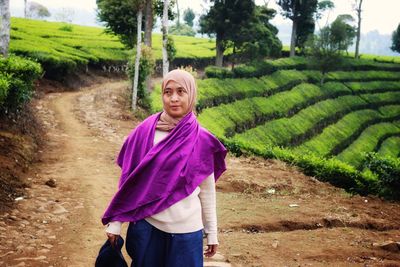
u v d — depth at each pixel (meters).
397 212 9.20
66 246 5.54
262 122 38.59
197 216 2.79
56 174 9.28
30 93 12.81
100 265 2.85
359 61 68.62
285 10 64.06
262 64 48.84
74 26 55.50
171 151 2.70
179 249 2.72
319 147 41.22
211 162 2.80
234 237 6.49
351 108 54.66
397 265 5.67
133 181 2.73
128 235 2.81
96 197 7.99
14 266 4.73
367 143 48.12
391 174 11.10
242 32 44.56
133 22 29.86
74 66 27.70
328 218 7.82
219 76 39.94
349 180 11.86
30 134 12.01
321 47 55.12
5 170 8.20
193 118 2.82
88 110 19.72
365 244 6.60
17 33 34.06
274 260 5.62
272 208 8.33
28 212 6.69
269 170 12.08
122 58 37.59
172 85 2.77
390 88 64.75
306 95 49.38
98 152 12.09
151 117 2.88
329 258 5.84
